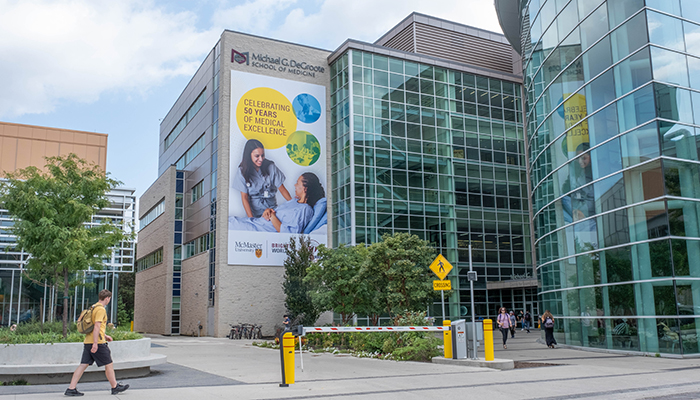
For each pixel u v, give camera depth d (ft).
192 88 162.81
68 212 58.18
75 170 61.62
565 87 79.10
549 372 45.06
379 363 55.77
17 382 40.45
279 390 35.24
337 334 77.51
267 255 130.52
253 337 120.16
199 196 148.36
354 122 136.26
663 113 62.13
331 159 142.00
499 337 112.68
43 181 58.23
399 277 90.38
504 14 123.34
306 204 136.46
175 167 165.07
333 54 145.79
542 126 87.40
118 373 44.14
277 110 137.39
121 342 44.80
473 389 34.91
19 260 122.01
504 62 172.65
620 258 66.44
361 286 89.66
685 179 61.93
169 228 161.27
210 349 84.12
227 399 31.01
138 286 199.82
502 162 156.97
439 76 151.64
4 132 169.68
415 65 148.25
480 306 145.38
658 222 60.85
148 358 45.80
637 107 64.34
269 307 128.88
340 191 137.39
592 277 71.51
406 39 163.22
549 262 84.28
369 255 92.99
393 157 139.85
